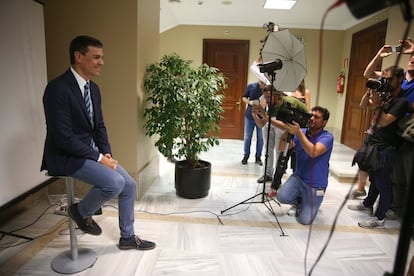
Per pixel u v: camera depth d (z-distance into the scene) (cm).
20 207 239
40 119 211
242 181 330
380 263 187
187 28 546
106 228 218
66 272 166
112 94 258
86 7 246
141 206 259
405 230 73
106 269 172
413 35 260
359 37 473
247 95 376
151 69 268
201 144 270
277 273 174
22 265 172
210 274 171
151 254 188
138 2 246
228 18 512
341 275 175
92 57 160
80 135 167
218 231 219
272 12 457
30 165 202
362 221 238
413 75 228
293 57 234
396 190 238
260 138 386
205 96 257
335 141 544
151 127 261
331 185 326
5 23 174
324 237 216
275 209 259
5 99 176
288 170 373
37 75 206
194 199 277
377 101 220
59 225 219
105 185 159
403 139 224
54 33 251
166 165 384
